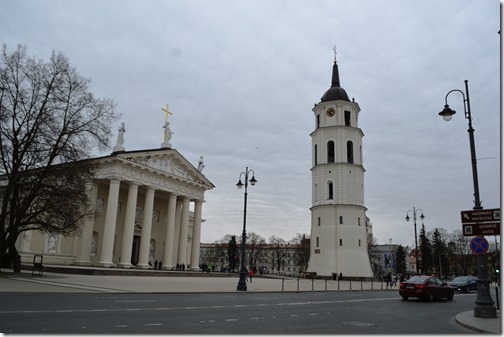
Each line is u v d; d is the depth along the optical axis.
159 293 24.14
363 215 72.25
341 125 73.56
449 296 29.47
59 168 33.00
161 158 55.41
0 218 32.41
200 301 20.58
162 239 63.41
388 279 54.34
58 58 34.25
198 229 61.59
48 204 32.34
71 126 34.34
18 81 32.75
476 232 17.39
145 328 11.48
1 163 31.75
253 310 17.53
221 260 145.25
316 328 13.06
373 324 14.66
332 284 51.25
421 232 118.06
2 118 31.16
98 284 27.73
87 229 50.38
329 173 72.44
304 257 127.56
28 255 47.44
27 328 10.61
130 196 51.00
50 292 20.62
